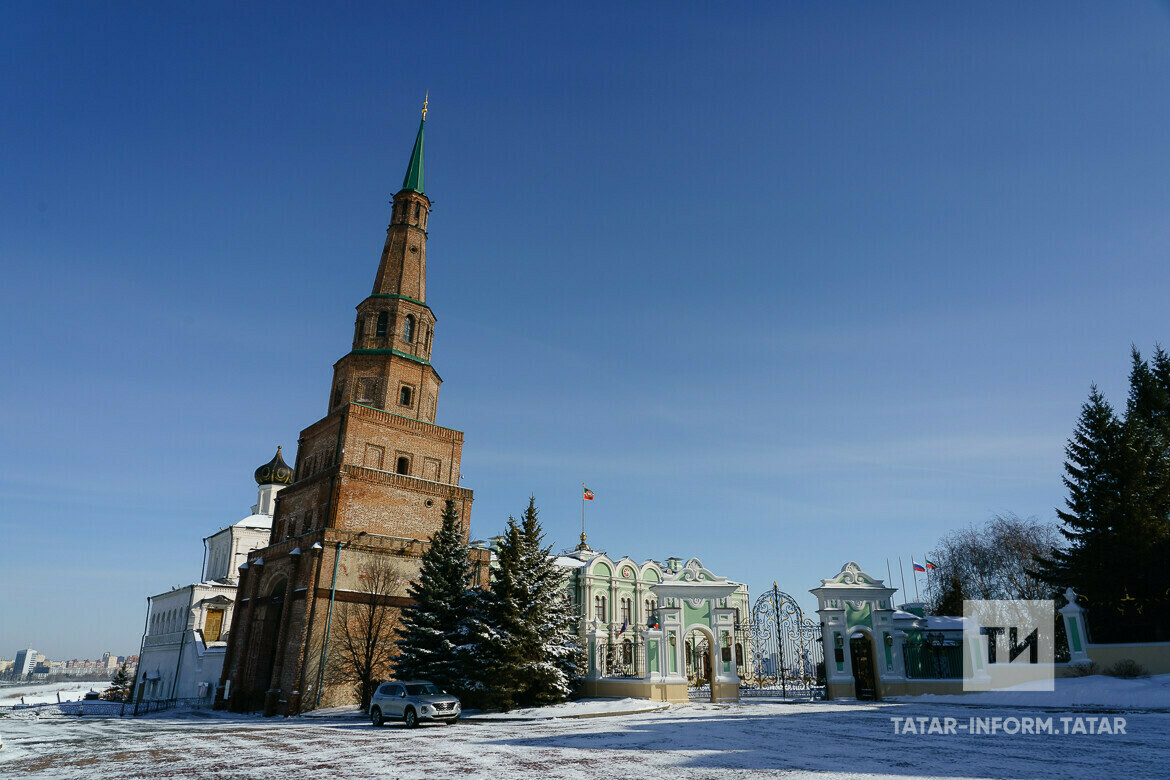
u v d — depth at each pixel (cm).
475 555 4869
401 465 4894
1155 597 3381
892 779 1207
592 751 1697
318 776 1419
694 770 1362
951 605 4966
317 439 5053
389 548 4503
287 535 4981
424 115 6116
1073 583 3616
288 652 4159
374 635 4269
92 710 5553
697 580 3722
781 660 3759
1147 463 3612
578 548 7756
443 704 2722
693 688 4741
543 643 3478
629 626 6919
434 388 5341
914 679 3456
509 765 1498
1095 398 3878
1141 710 2305
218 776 1445
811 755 1527
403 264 5494
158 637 7562
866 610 3594
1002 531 5272
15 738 2452
